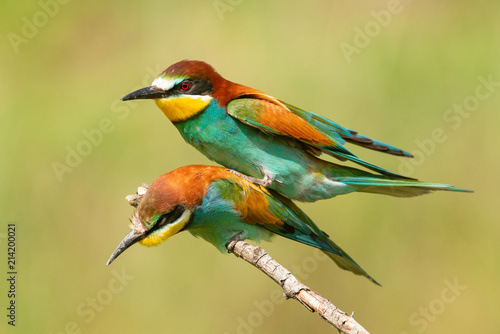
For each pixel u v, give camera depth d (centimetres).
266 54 1205
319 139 833
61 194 1123
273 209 796
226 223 786
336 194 866
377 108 1164
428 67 1180
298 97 1176
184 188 741
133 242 730
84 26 1278
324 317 621
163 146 1154
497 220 1081
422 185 822
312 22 1240
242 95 835
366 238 1078
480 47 1191
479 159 1113
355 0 1254
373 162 1126
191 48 1228
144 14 1282
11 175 1129
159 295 1058
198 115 823
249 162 843
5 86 1221
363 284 1067
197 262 1070
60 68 1248
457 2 1243
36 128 1182
